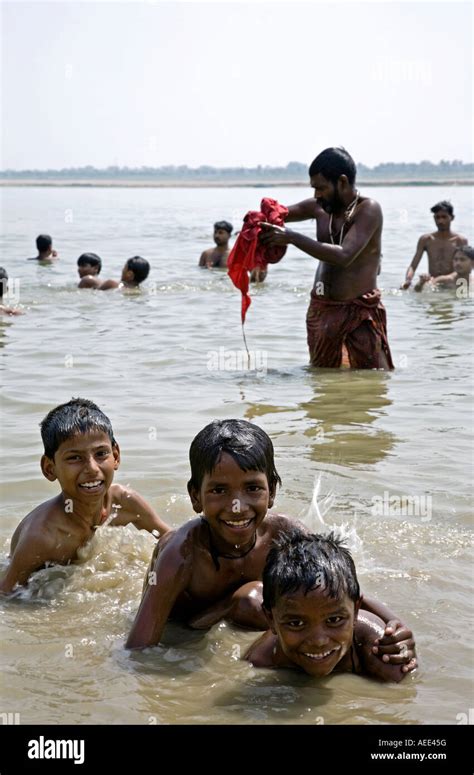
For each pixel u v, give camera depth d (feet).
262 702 11.22
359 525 16.37
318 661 11.35
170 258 64.59
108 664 12.17
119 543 15.78
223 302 44.45
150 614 12.78
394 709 11.08
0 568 15.24
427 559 15.03
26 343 33.73
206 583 13.39
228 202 167.94
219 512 12.53
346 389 26.68
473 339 34.45
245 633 13.05
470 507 17.25
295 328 37.22
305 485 18.45
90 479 14.75
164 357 31.32
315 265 62.44
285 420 23.27
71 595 14.33
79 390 26.45
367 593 13.83
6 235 84.53
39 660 12.26
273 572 11.39
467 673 11.78
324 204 28.71
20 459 20.29
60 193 251.19
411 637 12.00
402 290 47.80
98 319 39.55
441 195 185.98
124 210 135.85
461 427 22.61
